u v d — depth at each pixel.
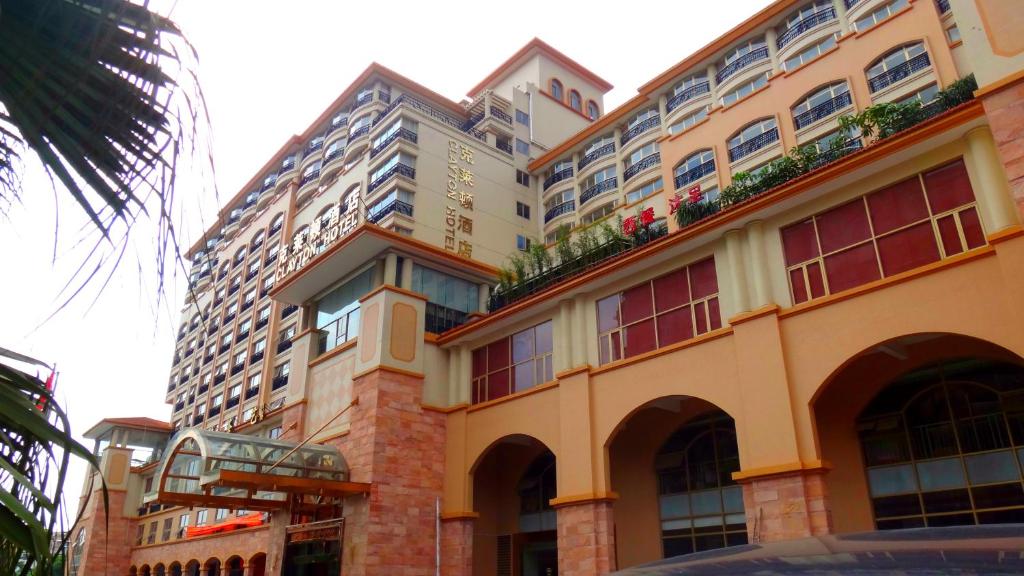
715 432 17.69
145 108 3.35
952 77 21.45
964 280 12.05
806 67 25.17
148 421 46.31
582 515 16.53
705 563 2.74
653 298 17.17
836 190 14.31
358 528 19.28
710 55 30.67
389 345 21.41
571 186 35.16
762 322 14.44
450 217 31.83
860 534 2.79
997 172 12.12
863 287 13.23
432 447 21.05
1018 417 13.13
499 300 22.42
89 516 41.25
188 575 36.00
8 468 2.72
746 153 25.94
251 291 44.19
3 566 2.91
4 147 3.57
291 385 25.20
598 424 17.08
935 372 14.42
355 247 22.97
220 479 17.27
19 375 3.09
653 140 32.03
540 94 40.34
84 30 3.27
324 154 42.47
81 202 3.25
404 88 39.28
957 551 2.22
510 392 20.25
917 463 14.20
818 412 15.62
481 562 21.52
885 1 25.03
